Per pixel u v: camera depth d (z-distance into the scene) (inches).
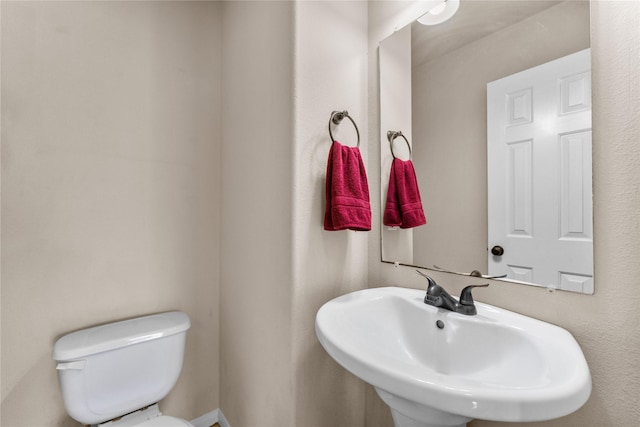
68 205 42.5
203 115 55.8
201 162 55.5
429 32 37.8
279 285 38.6
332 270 40.5
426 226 38.2
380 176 43.6
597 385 24.6
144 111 49.2
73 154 42.9
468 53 34.1
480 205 32.8
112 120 46.1
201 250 55.5
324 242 39.5
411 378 18.4
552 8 27.6
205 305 55.9
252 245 45.3
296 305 36.5
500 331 26.5
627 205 23.2
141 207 48.8
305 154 37.2
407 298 34.6
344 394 41.5
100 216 45.1
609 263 24.1
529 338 24.5
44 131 40.8
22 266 39.4
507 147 30.7
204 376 55.6
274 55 39.8
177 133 52.7
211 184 56.7
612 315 23.9
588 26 25.3
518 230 29.7
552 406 16.1
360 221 36.9
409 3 40.0
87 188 44.0
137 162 48.4
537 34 28.6
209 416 55.9
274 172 39.7
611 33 24.2
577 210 25.8
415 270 39.1
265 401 41.5
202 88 55.7
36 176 40.3
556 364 20.7
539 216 28.1
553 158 27.3
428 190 38.1
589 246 25.1
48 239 41.1
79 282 43.4
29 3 39.9
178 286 52.7
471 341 27.9
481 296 32.7
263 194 42.3
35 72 40.2
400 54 41.1
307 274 37.6
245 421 46.9
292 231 36.3
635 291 22.8
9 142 38.6
